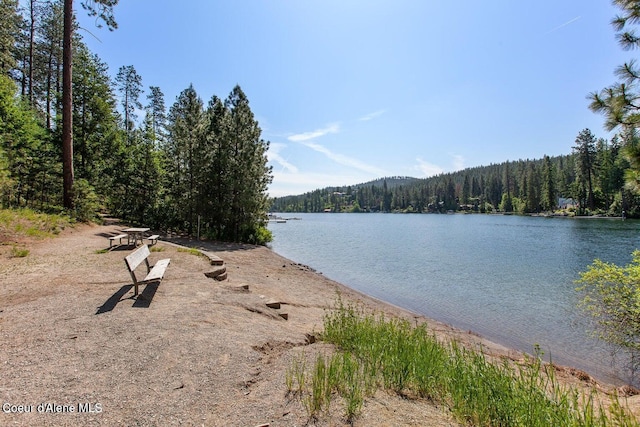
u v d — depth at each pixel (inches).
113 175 879.7
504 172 4101.9
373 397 132.0
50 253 361.1
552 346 307.3
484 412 118.7
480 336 329.7
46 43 1046.4
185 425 104.3
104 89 900.6
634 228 1566.2
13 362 133.3
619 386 231.3
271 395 126.7
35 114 920.3
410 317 380.5
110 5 569.3
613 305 280.7
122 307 207.9
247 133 825.5
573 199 2711.6
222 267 350.9
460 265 764.0
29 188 684.7
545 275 643.5
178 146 832.3
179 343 162.4
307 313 301.4
